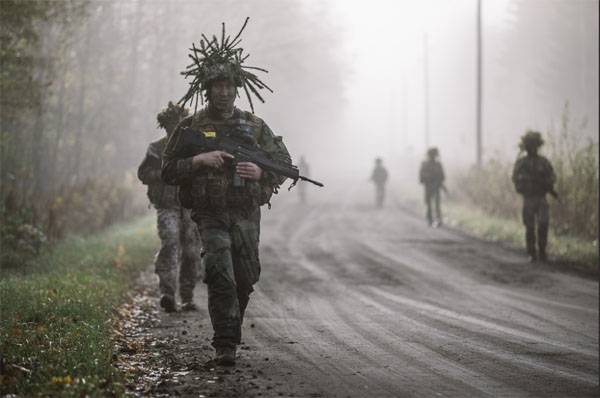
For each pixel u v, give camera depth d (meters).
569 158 48.62
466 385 16.42
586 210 47.00
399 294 31.94
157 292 30.11
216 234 16.55
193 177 16.52
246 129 16.80
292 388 15.33
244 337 21.38
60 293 23.38
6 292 23.14
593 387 16.77
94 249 39.00
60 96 57.69
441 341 21.80
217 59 16.91
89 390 13.00
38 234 36.00
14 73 38.41
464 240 53.91
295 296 30.66
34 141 51.81
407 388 15.91
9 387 13.40
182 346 19.53
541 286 35.06
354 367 17.83
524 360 19.56
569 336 23.66
